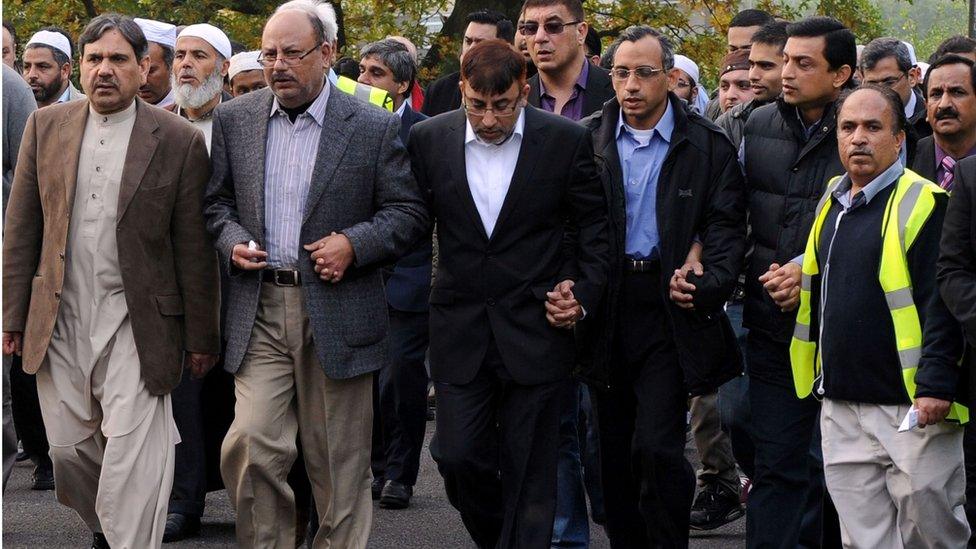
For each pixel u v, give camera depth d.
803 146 5.79
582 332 5.78
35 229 5.77
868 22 20.75
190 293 5.71
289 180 5.53
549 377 5.57
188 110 7.24
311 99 5.54
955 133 5.82
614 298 5.70
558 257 5.65
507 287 5.56
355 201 5.55
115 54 5.57
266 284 5.56
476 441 5.58
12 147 6.70
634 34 5.73
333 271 5.43
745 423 6.50
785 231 5.76
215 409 7.00
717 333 5.67
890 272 5.08
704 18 20.95
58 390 5.76
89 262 5.65
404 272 7.48
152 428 5.71
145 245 5.62
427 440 9.59
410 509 7.55
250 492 5.59
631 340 5.75
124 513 5.64
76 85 18.41
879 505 5.25
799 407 5.77
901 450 5.09
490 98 5.42
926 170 5.93
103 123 5.67
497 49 5.47
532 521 5.58
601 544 6.85
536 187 5.55
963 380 5.09
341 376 5.54
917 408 4.98
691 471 5.75
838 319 5.17
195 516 6.82
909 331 5.06
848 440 5.27
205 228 5.70
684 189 5.71
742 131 6.07
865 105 5.14
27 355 5.68
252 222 5.54
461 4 18.64
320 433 5.65
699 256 5.74
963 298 4.92
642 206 5.75
